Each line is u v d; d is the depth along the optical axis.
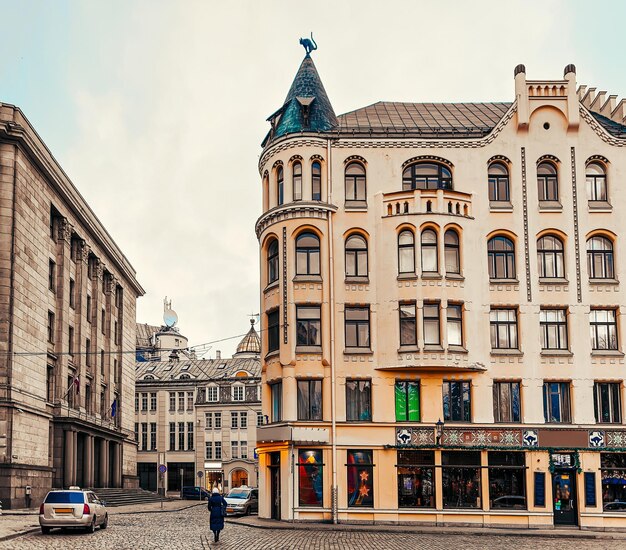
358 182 39.91
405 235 38.69
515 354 38.06
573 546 28.58
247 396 92.88
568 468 37.34
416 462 37.19
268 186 41.31
